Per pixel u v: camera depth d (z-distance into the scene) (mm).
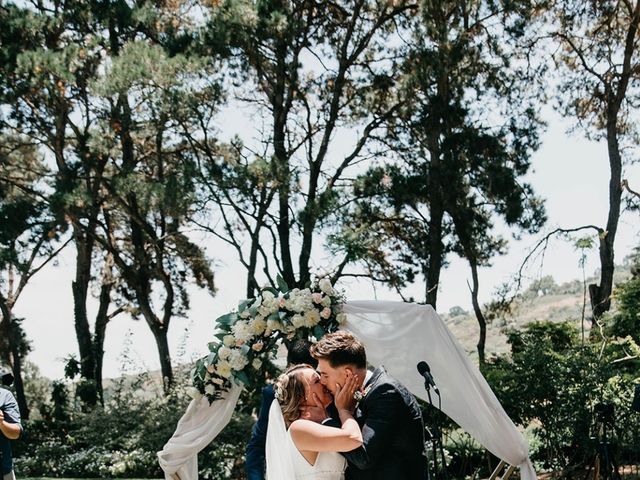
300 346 5621
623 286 13938
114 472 17141
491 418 7398
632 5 24625
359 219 21375
